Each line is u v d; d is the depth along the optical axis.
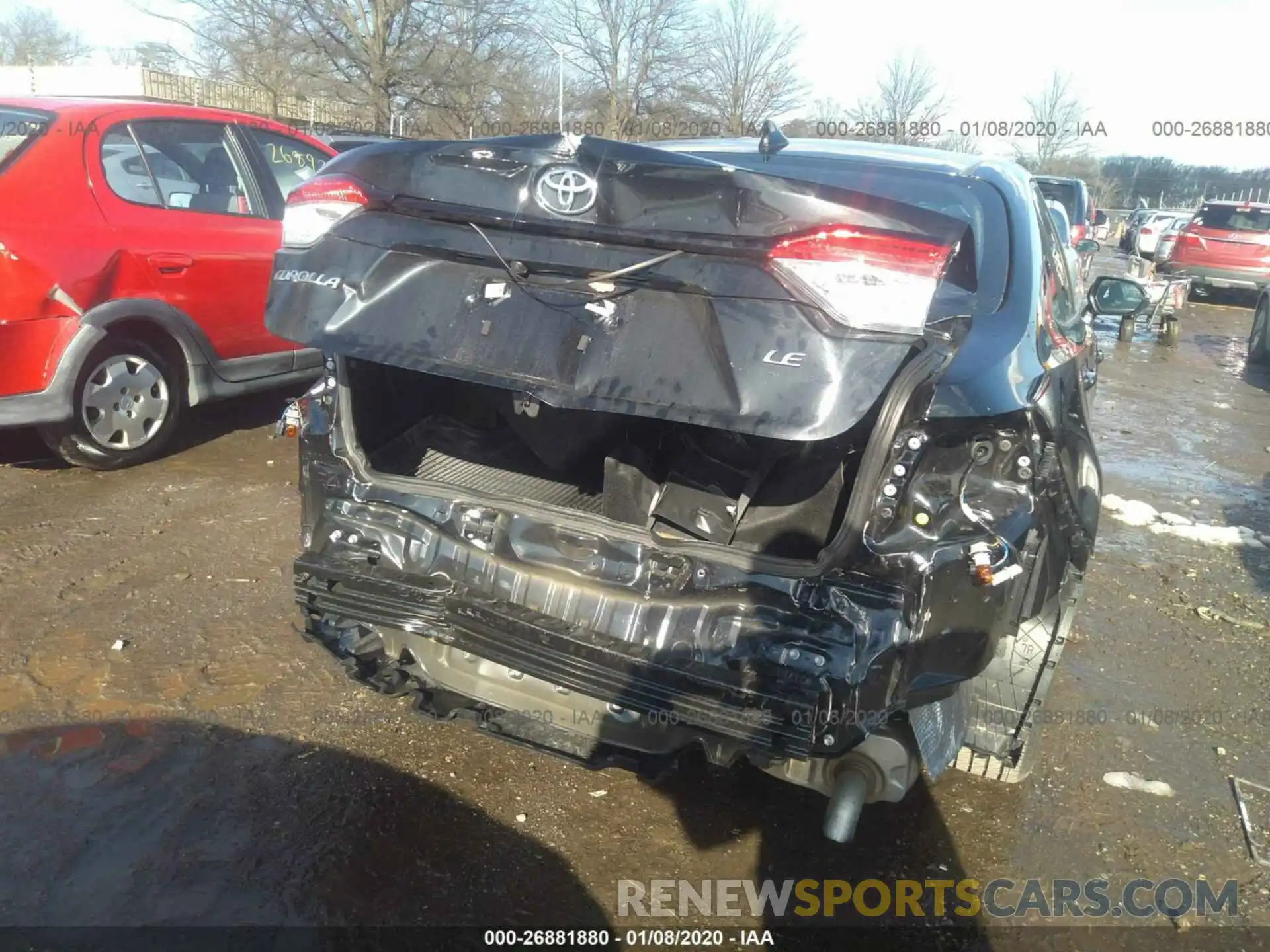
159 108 5.68
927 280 2.26
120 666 3.55
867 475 2.33
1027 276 3.22
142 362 5.42
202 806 2.89
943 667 2.39
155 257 5.33
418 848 2.79
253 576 4.28
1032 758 3.17
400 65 19.19
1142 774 3.32
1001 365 2.58
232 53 19.05
